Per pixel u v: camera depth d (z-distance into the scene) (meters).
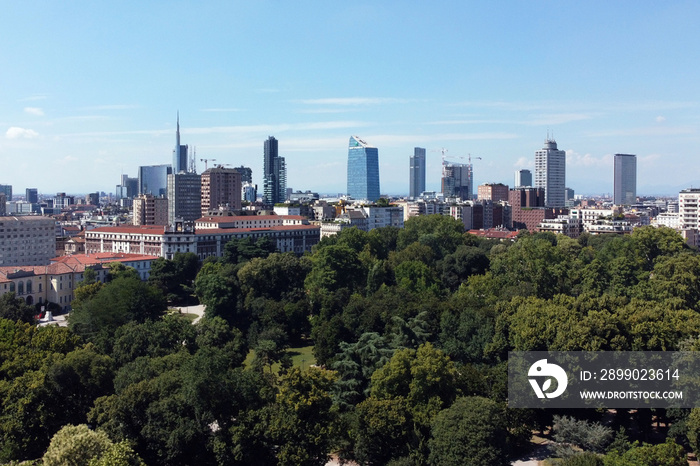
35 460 156.75
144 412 165.00
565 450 162.75
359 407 167.00
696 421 159.25
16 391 173.25
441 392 175.25
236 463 155.75
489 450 149.75
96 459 135.50
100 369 186.38
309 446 154.88
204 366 163.75
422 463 158.62
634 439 180.50
